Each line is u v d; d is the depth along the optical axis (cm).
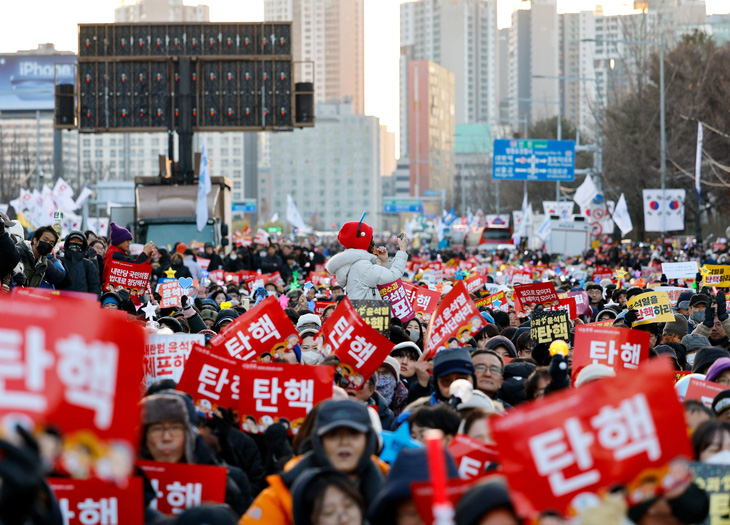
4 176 10650
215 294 2266
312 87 5303
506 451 536
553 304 2069
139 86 5244
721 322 1716
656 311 1623
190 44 5238
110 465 510
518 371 1231
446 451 667
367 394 1141
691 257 5000
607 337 1149
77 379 505
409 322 1714
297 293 2348
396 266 1742
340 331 1130
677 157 6981
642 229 8500
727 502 704
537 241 8044
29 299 505
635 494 542
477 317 1314
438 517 502
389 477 641
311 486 643
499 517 552
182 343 1085
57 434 501
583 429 536
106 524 693
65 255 1858
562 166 6159
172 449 776
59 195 5350
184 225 4234
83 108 5244
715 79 7250
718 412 929
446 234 11569
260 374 933
